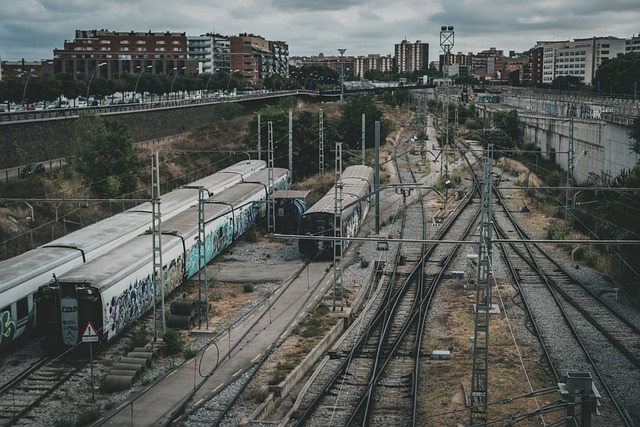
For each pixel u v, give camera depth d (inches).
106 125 3056.1
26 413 1162.6
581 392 838.5
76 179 2893.7
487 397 1137.4
